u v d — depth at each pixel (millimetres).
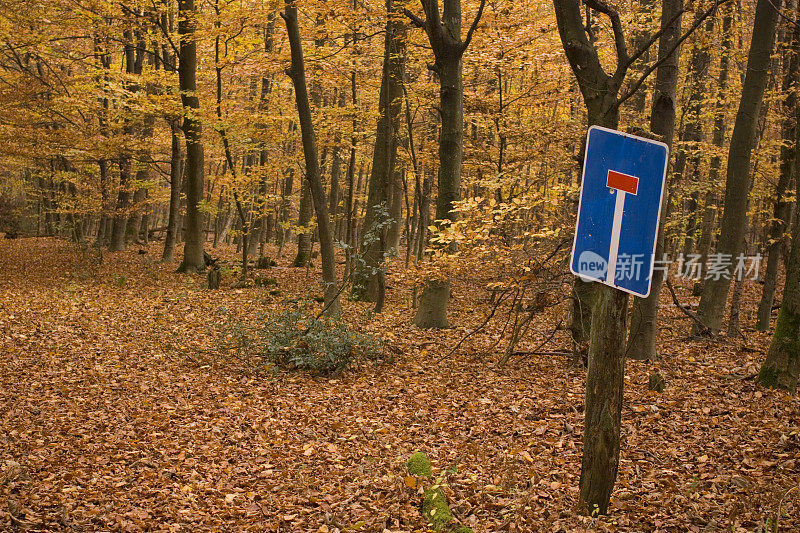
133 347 10883
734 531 4199
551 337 10008
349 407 8125
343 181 32125
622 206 3562
